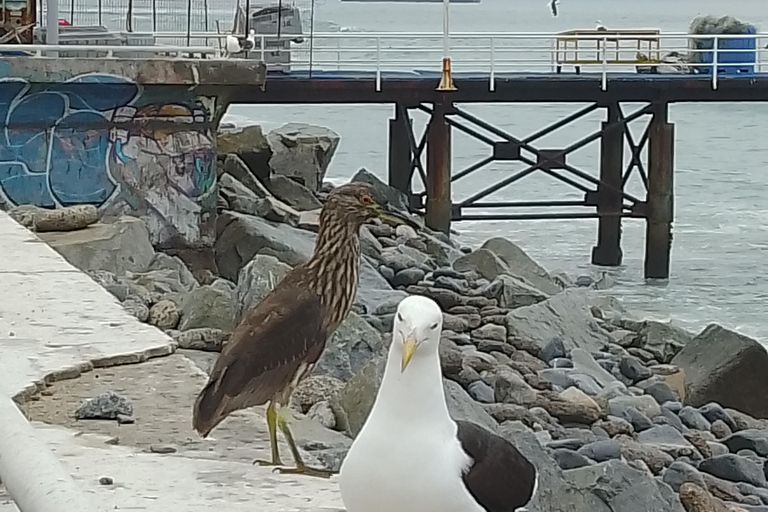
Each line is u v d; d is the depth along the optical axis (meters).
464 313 18.70
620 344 18.03
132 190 19.94
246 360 6.17
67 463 6.15
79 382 7.63
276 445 6.35
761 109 68.62
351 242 6.88
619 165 30.84
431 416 4.21
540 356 16.30
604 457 11.23
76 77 19.28
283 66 29.38
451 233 32.81
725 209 40.50
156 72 19.56
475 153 52.00
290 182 29.39
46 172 19.52
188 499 5.66
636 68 32.06
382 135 55.78
